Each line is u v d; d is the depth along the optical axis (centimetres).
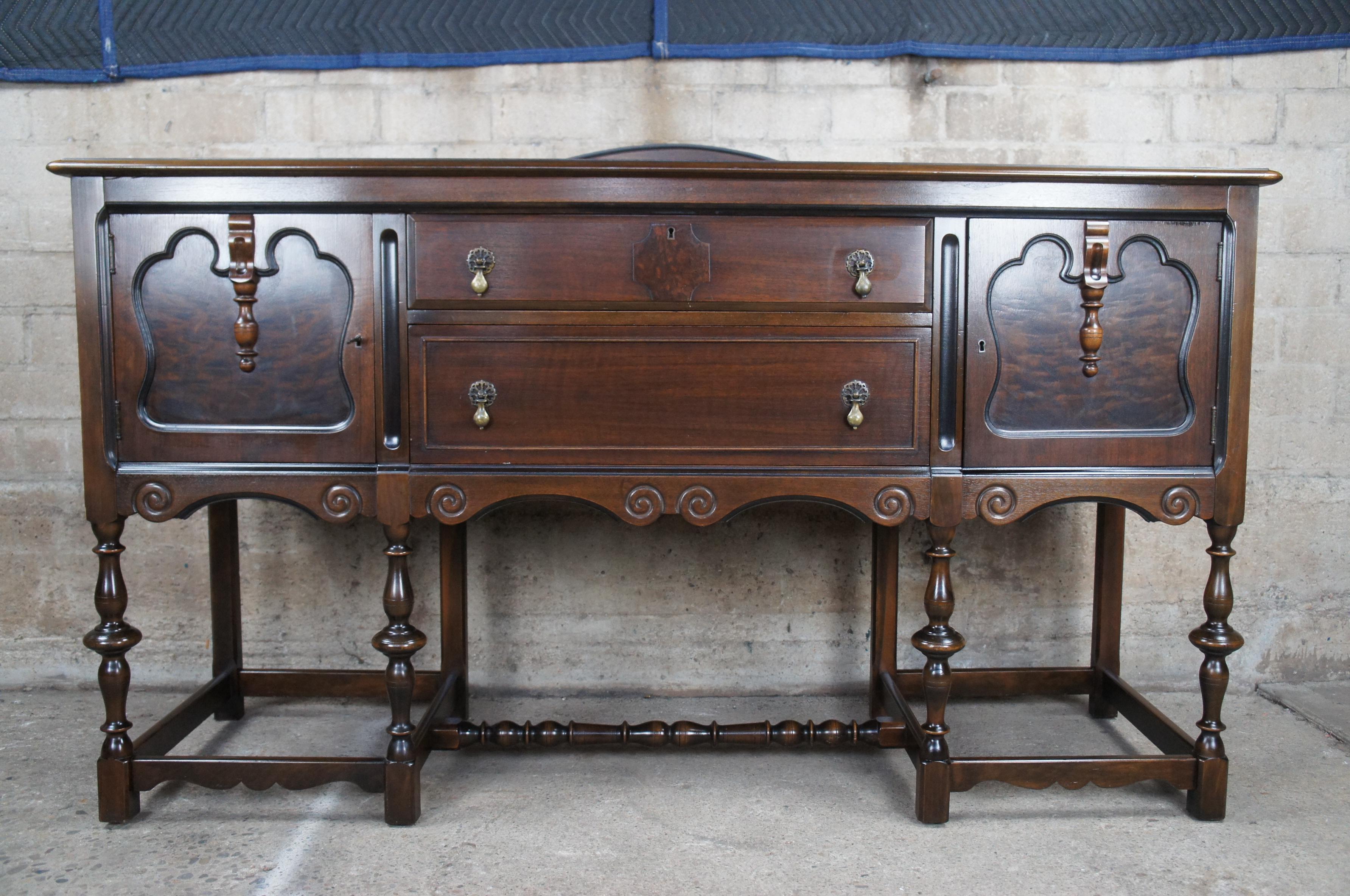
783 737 197
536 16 229
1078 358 168
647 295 166
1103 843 170
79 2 228
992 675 229
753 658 244
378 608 241
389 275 165
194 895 152
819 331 167
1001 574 243
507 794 188
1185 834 173
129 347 166
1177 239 166
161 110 231
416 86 231
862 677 245
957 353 167
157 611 241
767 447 168
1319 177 235
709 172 161
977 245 165
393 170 160
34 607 241
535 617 242
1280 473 242
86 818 177
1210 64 232
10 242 233
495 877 158
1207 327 168
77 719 223
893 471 169
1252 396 240
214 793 188
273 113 231
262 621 241
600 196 163
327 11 228
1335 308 238
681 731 198
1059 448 169
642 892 154
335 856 164
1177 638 245
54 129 232
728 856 165
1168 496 170
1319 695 238
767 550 241
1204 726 178
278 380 167
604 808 183
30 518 238
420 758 183
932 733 176
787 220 165
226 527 220
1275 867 162
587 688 244
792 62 231
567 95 231
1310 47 230
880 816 180
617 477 168
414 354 166
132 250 164
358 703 235
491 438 168
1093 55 230
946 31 229
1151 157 234
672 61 231
